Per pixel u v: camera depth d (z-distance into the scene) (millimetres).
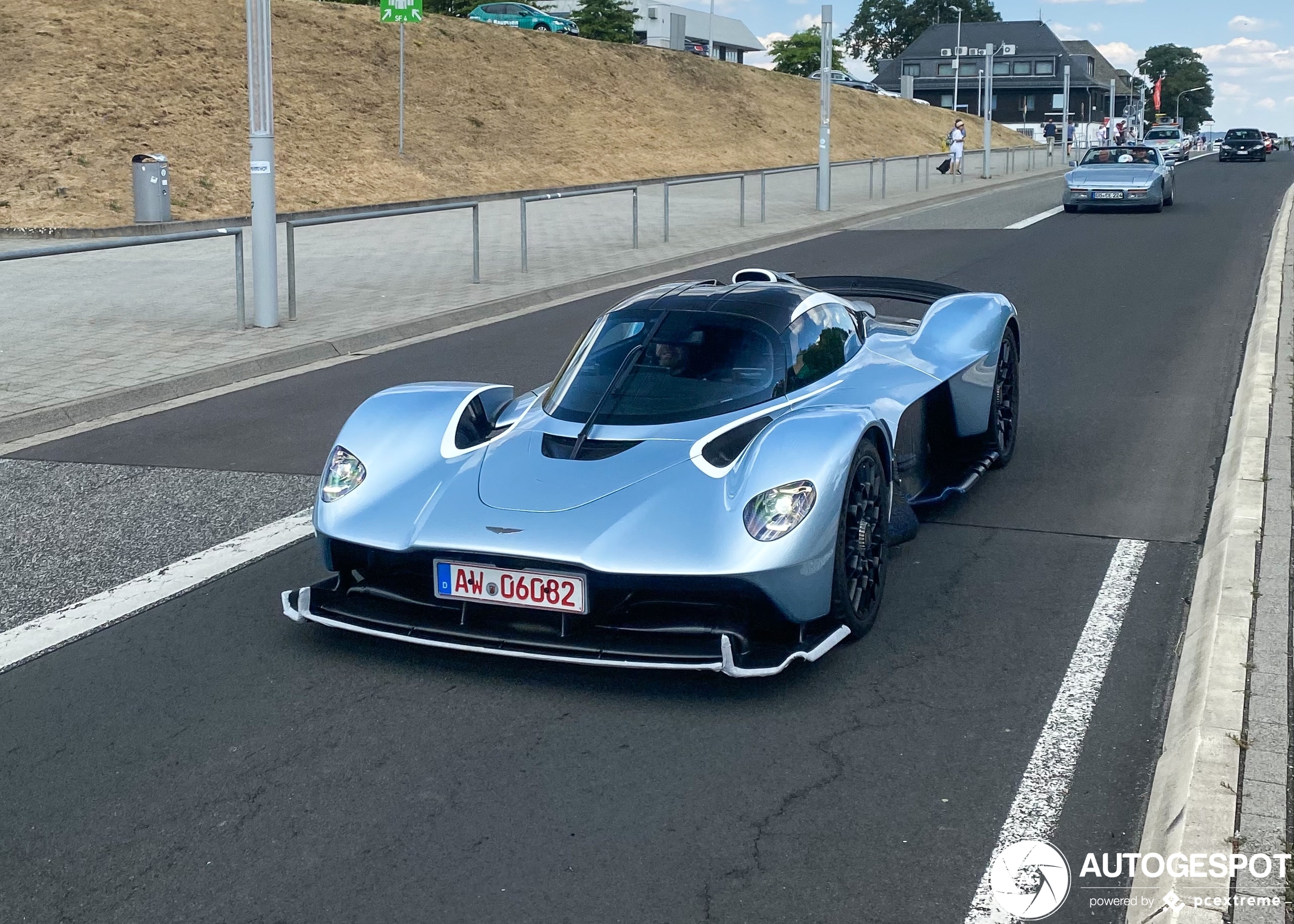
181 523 5695
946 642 4133
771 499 3736
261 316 10688
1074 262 14305
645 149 35531
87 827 3113
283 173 24172
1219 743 3119
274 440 7266
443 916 2719
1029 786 3203
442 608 4020
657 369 4547
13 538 5539
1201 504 5586
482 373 8961
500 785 3262
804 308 4914
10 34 24969
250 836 3055
